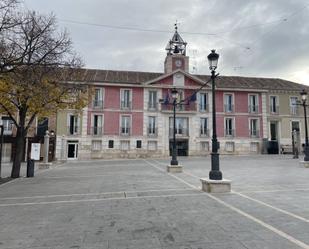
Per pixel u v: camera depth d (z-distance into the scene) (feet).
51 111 48.88
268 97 126.31
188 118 119.75
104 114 113.70
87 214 20.27
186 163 74.90
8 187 36.32
